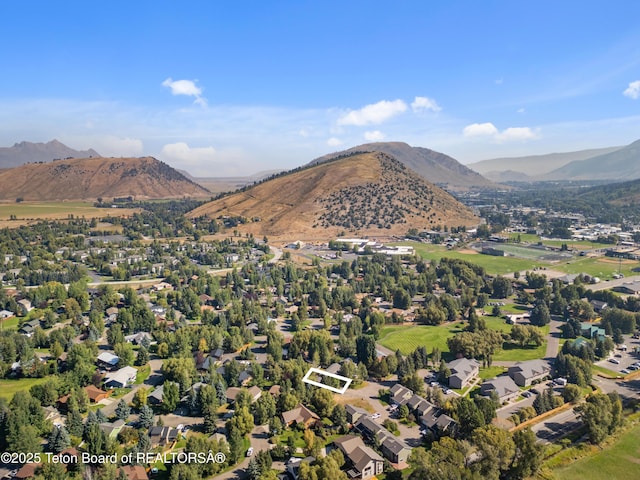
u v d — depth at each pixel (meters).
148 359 190.12
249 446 129.75
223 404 153.25
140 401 150.75
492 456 109.88
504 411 148.75
